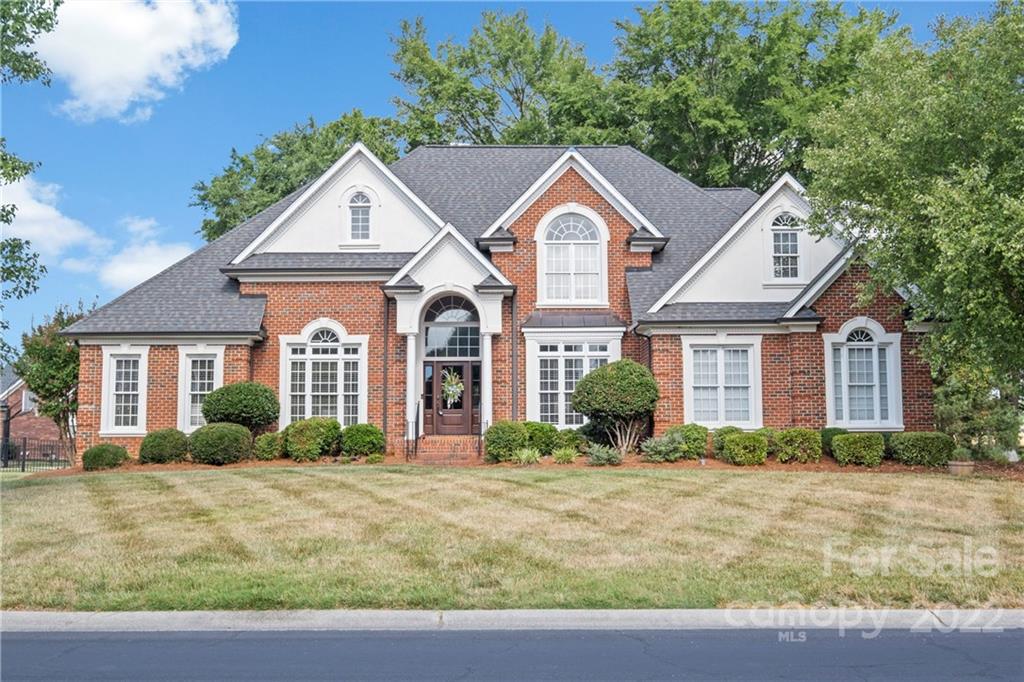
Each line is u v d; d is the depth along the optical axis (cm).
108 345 2617
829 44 4291
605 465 2272
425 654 804
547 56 5131
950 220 1698
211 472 2147
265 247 2794
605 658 791
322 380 2709
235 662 781
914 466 2241
